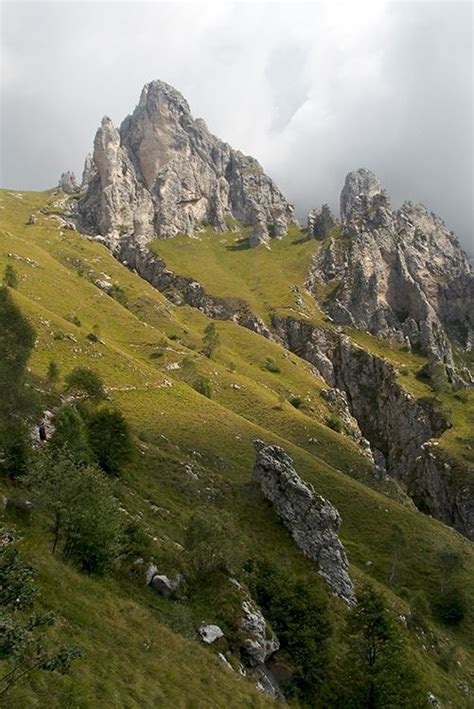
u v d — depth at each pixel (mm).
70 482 37062
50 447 56312
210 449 104750
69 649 17656
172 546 53312
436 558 98500
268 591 55812
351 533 101438
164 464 81250
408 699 47438
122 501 59469
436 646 75125
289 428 147625
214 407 132375
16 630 15844
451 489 171000
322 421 178750
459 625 86688
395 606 77562
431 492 176500
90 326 170750
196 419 119500
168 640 35062
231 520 60719
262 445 89750
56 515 36594
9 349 64188
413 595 86938
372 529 103438
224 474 95062
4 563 17266
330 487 112250
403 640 51094
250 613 48781
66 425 62094
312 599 55875
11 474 46906
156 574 45562
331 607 65250
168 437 103125
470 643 83625
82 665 25828
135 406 116188
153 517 60844
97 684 25078
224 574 52781
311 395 198000
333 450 142750
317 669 50188
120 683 26547
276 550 71875
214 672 35281
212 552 51906
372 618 50875
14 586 16828
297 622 53344
